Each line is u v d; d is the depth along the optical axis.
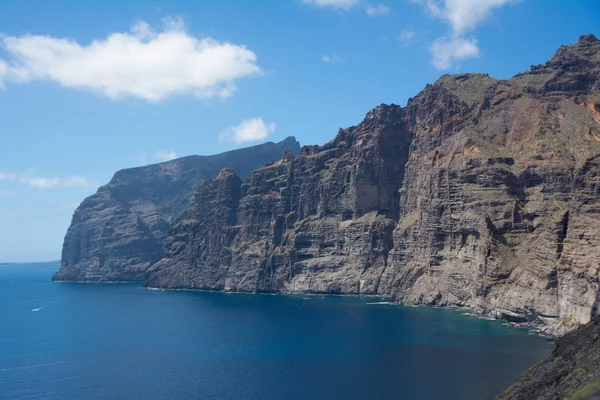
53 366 153.25
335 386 126.56
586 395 68.56
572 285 166.88
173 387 131.00
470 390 118.00
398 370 137.25
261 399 120.12
